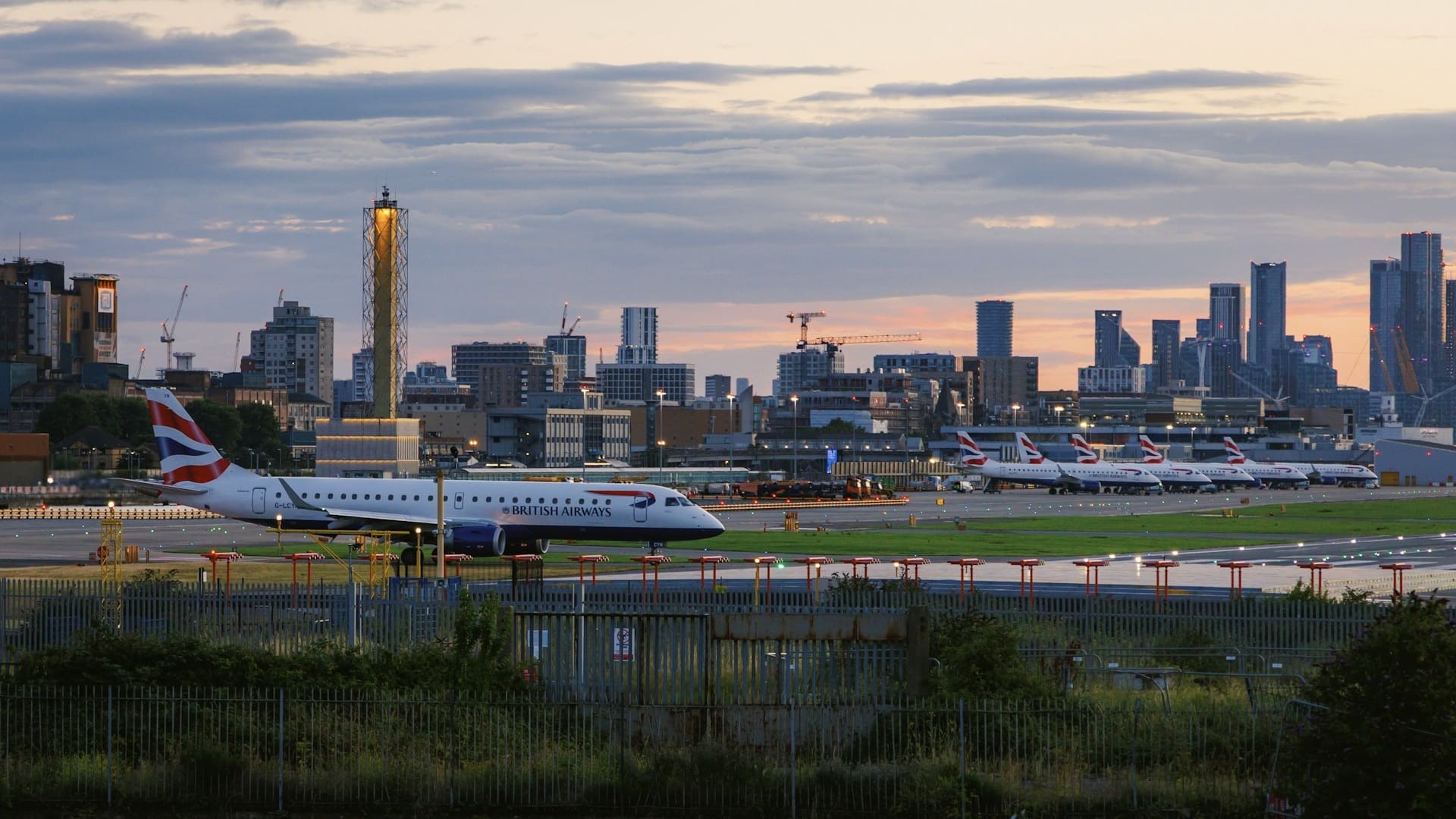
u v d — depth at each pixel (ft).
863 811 337.72
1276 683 439.63
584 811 341.82
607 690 392.27
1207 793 336.08
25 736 368.07
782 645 391.45
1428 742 295.07
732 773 346.13
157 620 518.78
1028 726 368.07
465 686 397.39
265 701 375.04
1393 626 311.06
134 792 345.31
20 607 535.60
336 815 341.00
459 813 341.62
